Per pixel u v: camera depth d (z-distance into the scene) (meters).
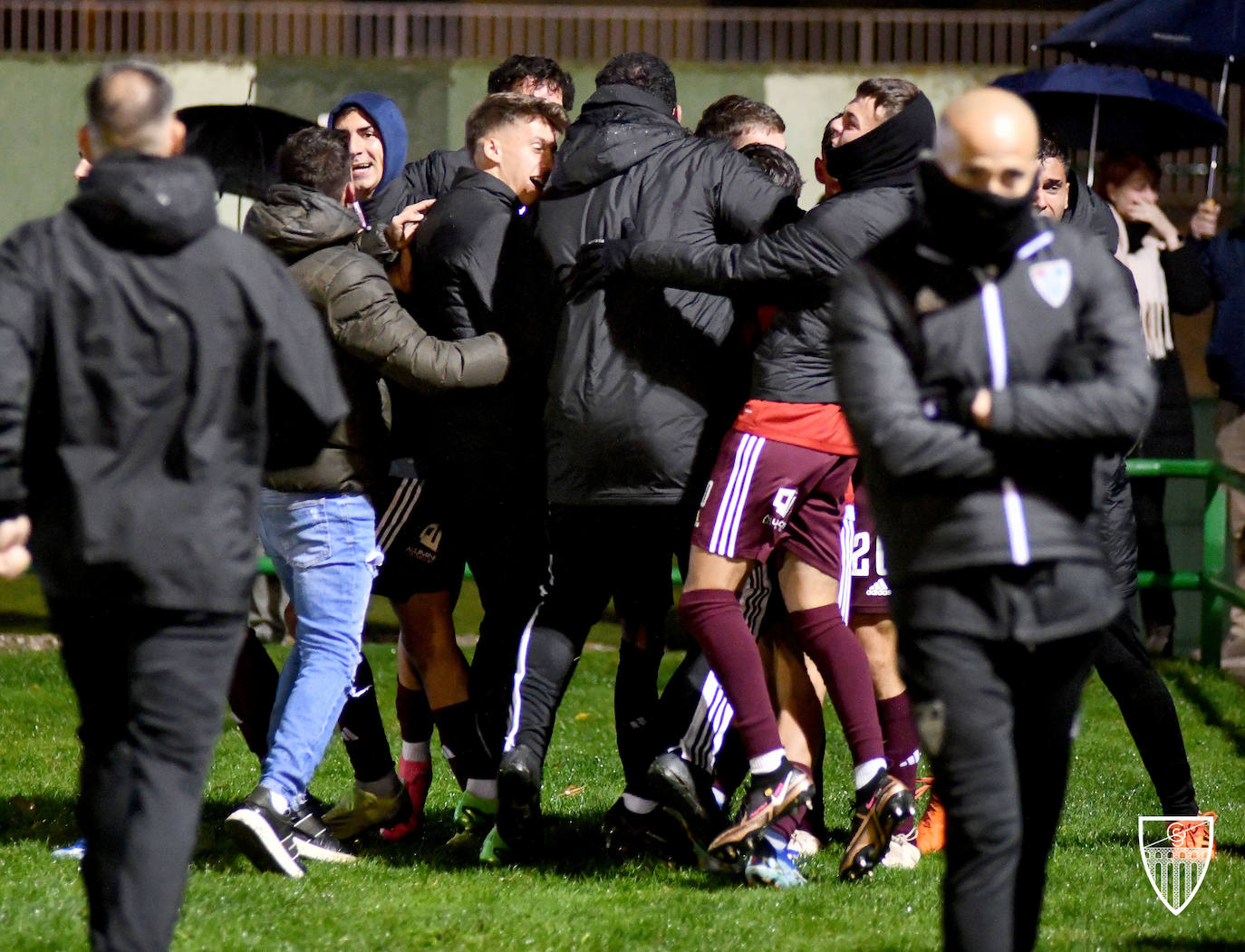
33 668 30.08
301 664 17.20
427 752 19.86
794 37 58.59
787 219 16.64
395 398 18.20
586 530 16.94
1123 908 16.20
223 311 11.72
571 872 17.50
